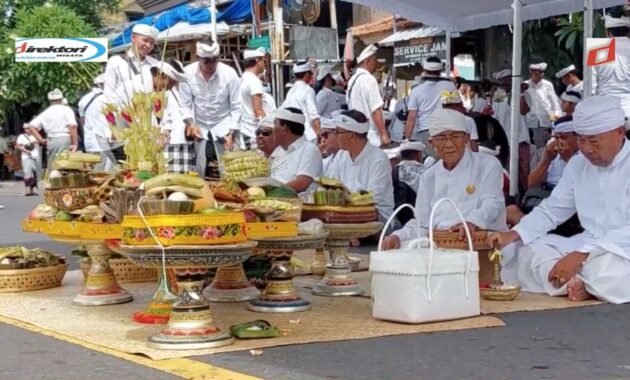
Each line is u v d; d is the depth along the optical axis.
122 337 4.88
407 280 5.05
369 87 10.76
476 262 5.23
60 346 4.75
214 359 4.38
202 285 4.71
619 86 9.34
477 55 13.00
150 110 5.61
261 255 5.77
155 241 4.40
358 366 4.24
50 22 19.95
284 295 5.53
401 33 16.81
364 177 8.40
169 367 4.24
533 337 4.80
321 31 13.88
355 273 7.05
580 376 4.06
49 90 19.77
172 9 17.19
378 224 6.14
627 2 9.49
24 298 6.09
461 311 5.18
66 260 7.17
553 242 6.11
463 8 10.77
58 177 5.64
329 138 8.94
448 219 6.16
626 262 5.73
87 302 5.80
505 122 11.52
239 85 9.66
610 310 5.52
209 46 9.34
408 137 10.86
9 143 22.62
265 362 4.31
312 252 7.99
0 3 21.19
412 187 9.23
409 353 4.47
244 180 5.68
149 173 5.38
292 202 5.49
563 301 5.80
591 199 6.05
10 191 19.50
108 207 5.32
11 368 4.36
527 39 13.70
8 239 10.45
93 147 8.57
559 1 9.90
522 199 8.52
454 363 4.29
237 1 15.37
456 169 6.18
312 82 11.84
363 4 10.73
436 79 10.70
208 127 9.53
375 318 5.23
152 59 8.09
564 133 7.41
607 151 5.87
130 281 6.74
